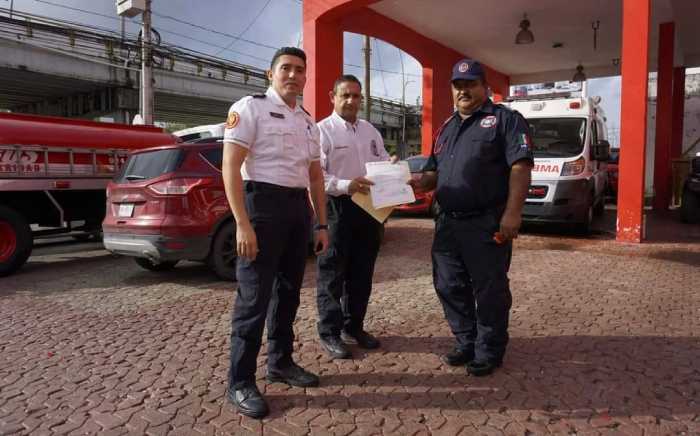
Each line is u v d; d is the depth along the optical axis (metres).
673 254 7.10
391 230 9.55
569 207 8.59
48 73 20.22
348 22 10.75
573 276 5.89
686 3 10.70
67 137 7.55
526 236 8.88
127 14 15.65
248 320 2.82
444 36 13.12
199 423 2.72
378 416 2.77
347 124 3.74
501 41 13.60
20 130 6.96
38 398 3.05
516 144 3.01
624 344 3.77
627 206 7.87
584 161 8.79
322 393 3.03
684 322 4.26
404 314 4.57
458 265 3.39
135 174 5.90
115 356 3.69
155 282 6.08
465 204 3.17
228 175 2.67
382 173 3.43
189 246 5.56
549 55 15.02
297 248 3.01
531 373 3.28
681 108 15.22
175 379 3.28
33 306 5.05
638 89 7.55
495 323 3.21
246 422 2.72
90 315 4.71
